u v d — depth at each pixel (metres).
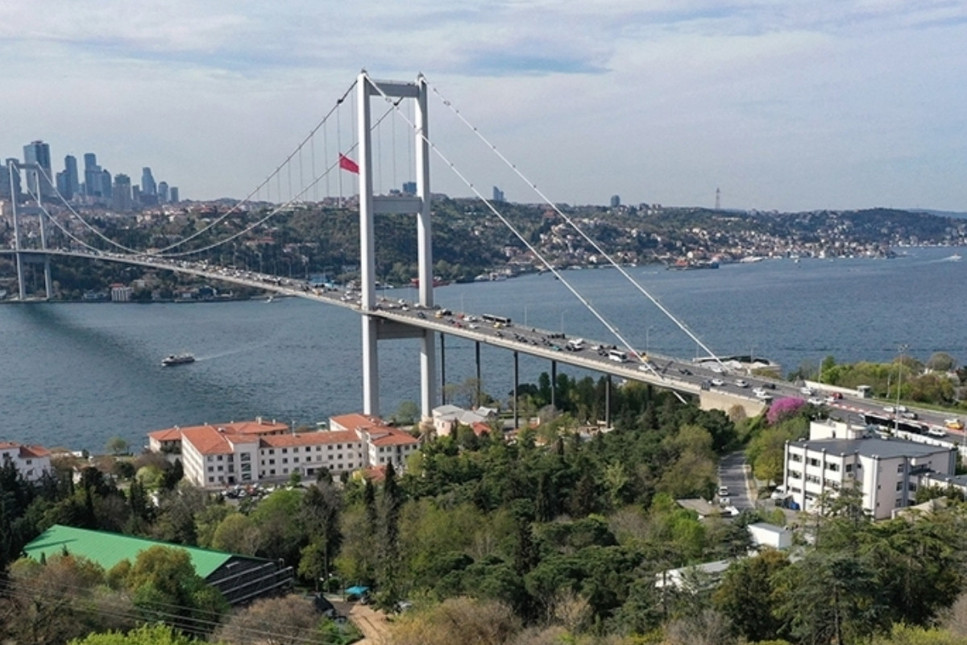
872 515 114.62
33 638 89.00
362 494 142.38
